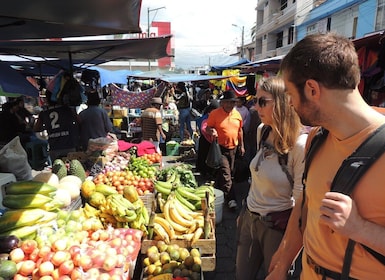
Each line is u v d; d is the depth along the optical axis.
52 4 2.86
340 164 1.09
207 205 2.95
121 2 2.88
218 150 4.78
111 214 2.90
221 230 4.25
